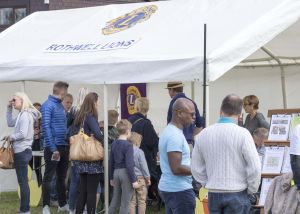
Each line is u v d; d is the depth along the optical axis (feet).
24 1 65.10
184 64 29.71
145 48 33.22
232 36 30.22
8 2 66.03
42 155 41.52
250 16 32.19
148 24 37.14
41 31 42.65
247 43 30.37
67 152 36.42
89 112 32.09
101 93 49.57
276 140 28.48
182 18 36.19
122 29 37.86
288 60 47.57
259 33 30.94
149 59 31.48
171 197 23.00
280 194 24.82
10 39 42.45
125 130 31.12
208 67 28.60
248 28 30.81
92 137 31.81
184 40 32.35
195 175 21.72
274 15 31.71
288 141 28.09
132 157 30.58
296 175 23.26
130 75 32.17
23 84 39.88
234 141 20.84
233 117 21.40
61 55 36.78
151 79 31.12
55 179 40.11
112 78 32.96
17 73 37.04
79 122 32.27
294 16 32.17
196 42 31.32
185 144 23.16
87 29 40.16
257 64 49.26
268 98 49.37
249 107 38.11
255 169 20.53
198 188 29.35
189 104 23.26
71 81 34.83
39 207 40.42
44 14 45.60
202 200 29.19
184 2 38.68
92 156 31.12
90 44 37.06
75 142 31.50
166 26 35.65
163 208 39.88
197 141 21.68
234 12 33.73
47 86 49.67
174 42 32.58
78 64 34.58
